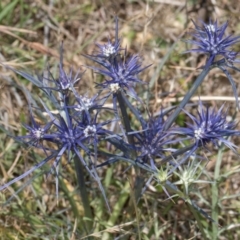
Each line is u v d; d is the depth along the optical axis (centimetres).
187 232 59
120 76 44
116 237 56
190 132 44
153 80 62
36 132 44
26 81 66
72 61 67
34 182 60
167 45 71
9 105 65
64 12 73
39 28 73
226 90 69
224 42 44
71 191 60
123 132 46
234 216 61
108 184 59
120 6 75
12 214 57
